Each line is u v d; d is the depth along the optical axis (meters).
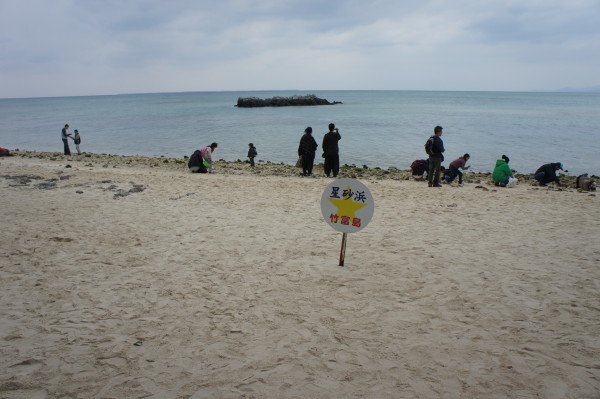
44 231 7.70
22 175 14.58
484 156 25.45
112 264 6.11
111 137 37.50
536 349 3.89
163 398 3.14
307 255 6.64
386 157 25.03
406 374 3.49
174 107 101.88
